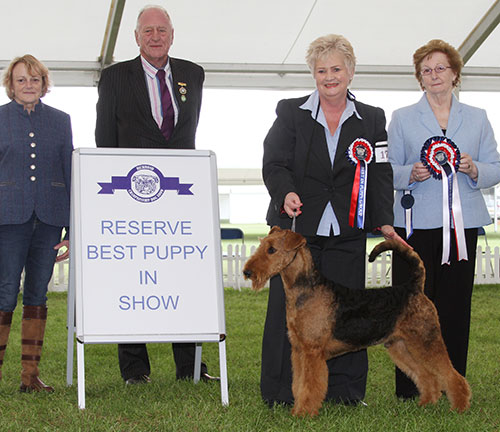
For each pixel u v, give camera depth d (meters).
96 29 9.93
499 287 9.79
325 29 10.52
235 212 40.06
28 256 3.91
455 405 3.31
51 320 6.93
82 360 3.22
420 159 3.72
